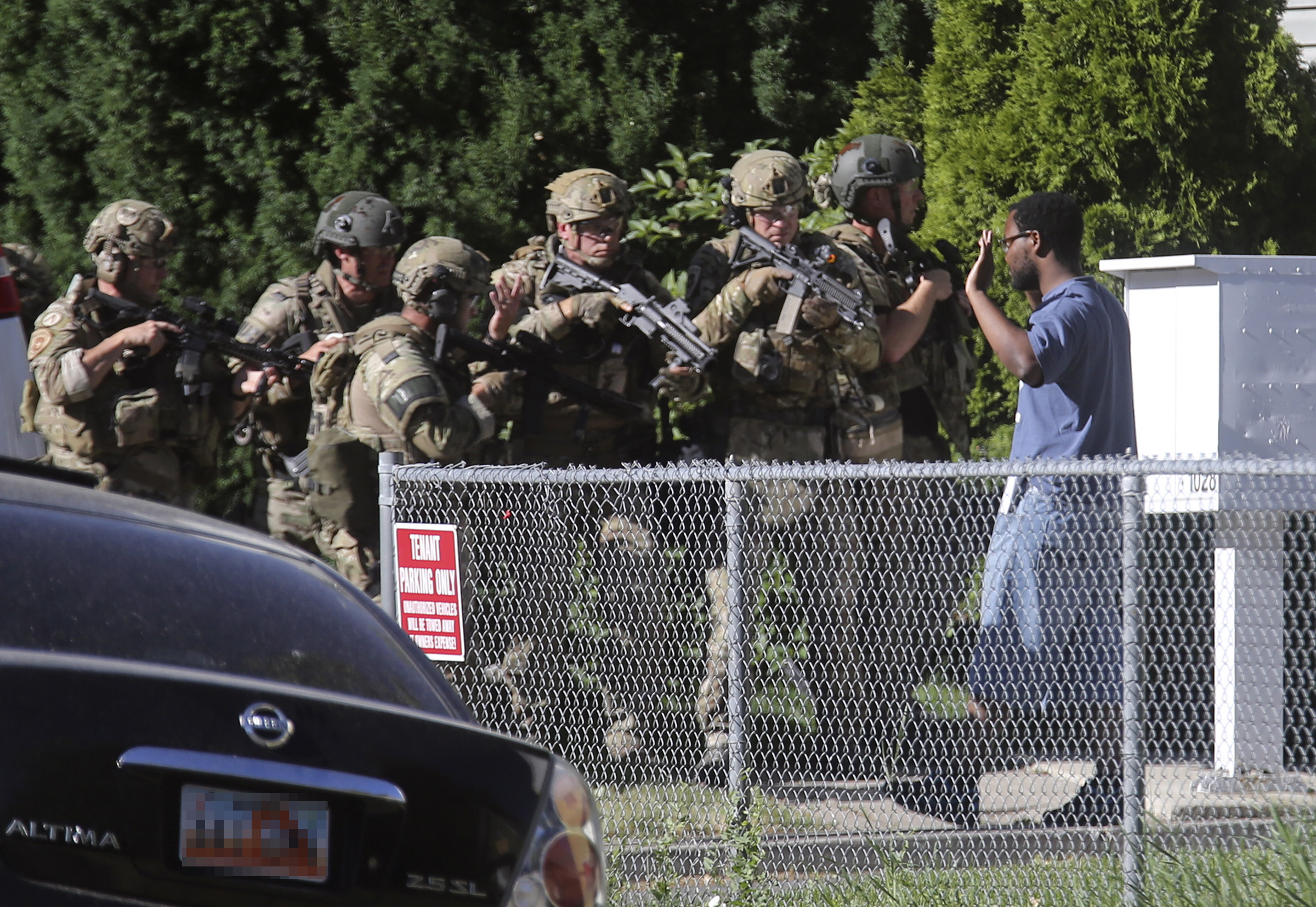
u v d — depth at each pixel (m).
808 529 20.14
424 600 19.34
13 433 20.72
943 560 18.12
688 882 17.30
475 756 10.02
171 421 24.61
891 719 18.67
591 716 20.28
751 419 23.62
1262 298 20.34
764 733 19.62
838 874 16.73
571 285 23.89
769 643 20.36
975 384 27.11
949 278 25.53
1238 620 18.88
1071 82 27.70
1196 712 16.75
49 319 24.06
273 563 11.62
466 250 23.08
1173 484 19.62
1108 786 16.47
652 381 23.64
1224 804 15.93
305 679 10.56
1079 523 17.20
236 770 8.95
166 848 8.75
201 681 9.21
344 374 23.58
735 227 24.03
